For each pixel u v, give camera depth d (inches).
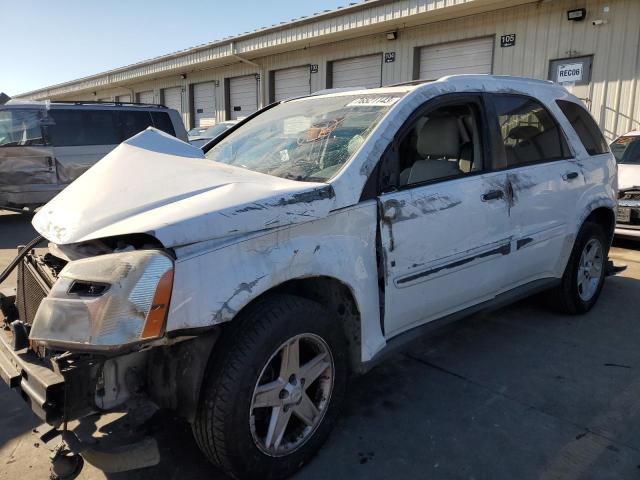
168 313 81.7
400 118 119.9
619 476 101.2
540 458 106.8
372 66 597.0
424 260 121.2
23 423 120.6
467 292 135.0
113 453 83.9
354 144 116.0
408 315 121.9
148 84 1051.3
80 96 1371.8
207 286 85.6
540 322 177.8
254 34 681.0
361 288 108.7
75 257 92.6
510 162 146.4
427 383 137.3
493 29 481.1
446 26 515.8
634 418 120.6
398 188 117.4
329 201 102.3
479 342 162.6
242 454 91.7
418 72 552.1
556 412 123.4
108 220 91.3
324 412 106.0
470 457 107.3
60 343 80.9
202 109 898.1
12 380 89.1
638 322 178.1
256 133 145.6
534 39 456.1
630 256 267.3
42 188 378.0
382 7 522.9
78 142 389.4
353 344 112.3
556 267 168.2
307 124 134.6
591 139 182.7
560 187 160.2
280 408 98.2
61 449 90.4
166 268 81.8
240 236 91.3
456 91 134.2
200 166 112.3
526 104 156.1
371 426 118.1
